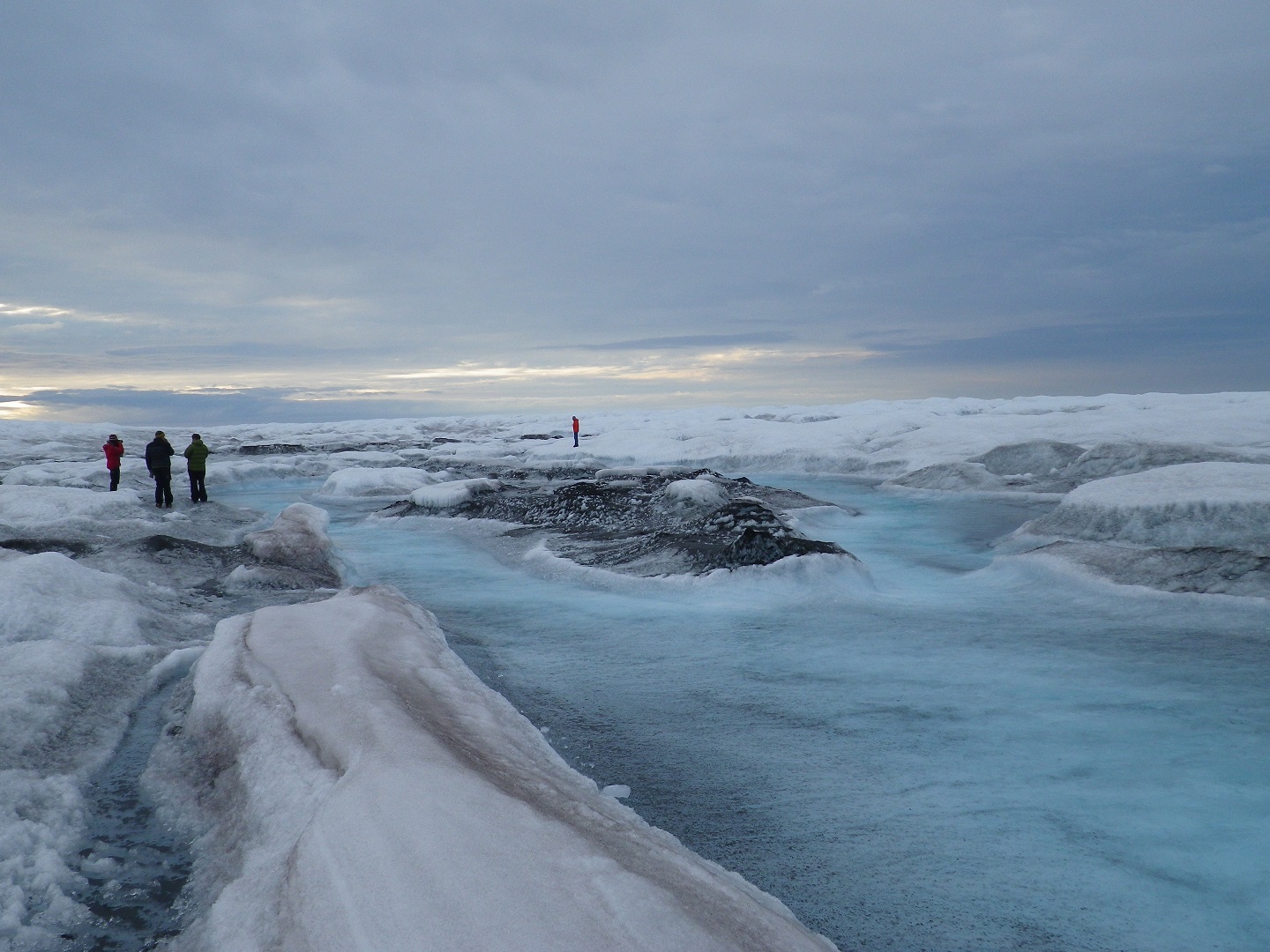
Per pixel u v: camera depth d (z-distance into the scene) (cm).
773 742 382
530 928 180
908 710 427
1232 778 337
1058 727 399
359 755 276
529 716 417
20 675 384
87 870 250
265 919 203
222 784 303
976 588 779
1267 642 545
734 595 715
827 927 232
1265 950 224
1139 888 255
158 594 653
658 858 231
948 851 278
